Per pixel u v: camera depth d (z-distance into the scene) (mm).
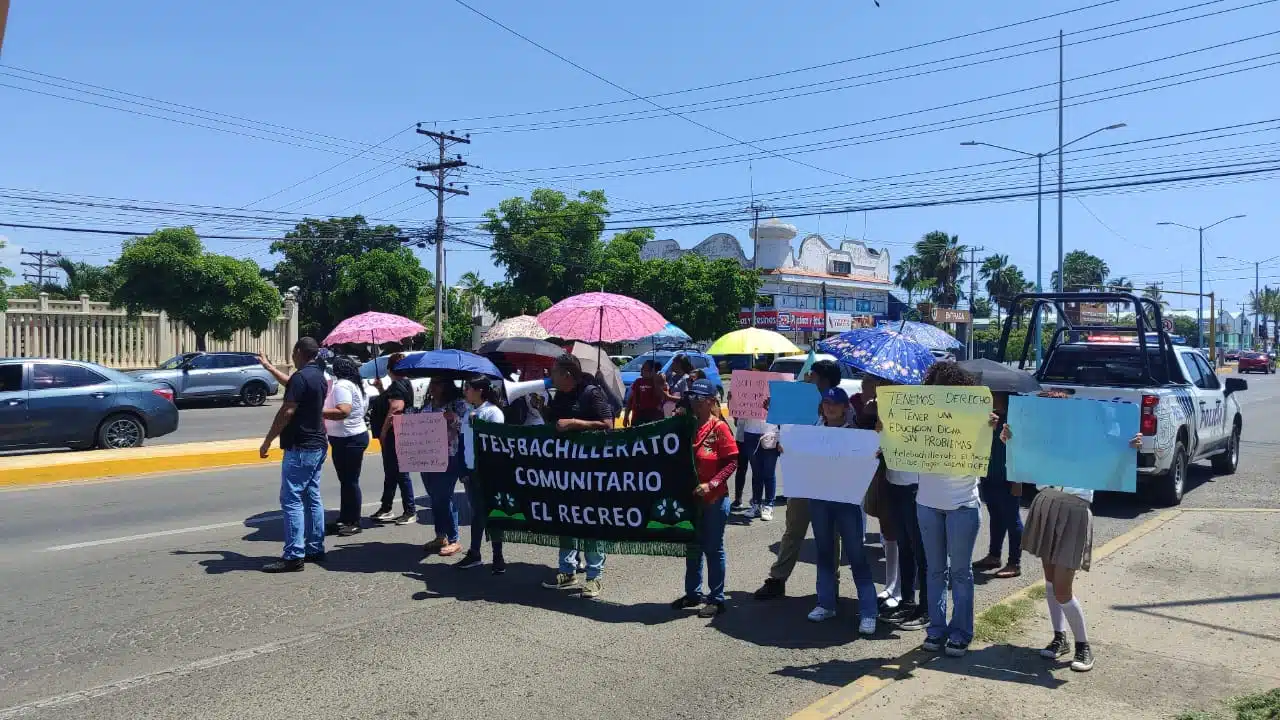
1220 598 6863
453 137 35094
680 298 41719
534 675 5480
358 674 5457
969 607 5672
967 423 5566
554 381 7367
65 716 4797
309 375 7945
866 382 7133
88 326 30625
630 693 5215
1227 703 4812
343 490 9352
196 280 29125
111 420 14398
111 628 6246
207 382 26859
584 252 43125
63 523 9609
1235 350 95000
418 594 7180
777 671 5578
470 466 7781
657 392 9430
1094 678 5273
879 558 8633
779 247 51406
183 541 8883
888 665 5555
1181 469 11406
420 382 21125
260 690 5188
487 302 43906
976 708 4832
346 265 40844
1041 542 5477
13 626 6266
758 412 10227
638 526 6879
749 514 10602
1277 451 17281
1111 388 10820
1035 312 12859
